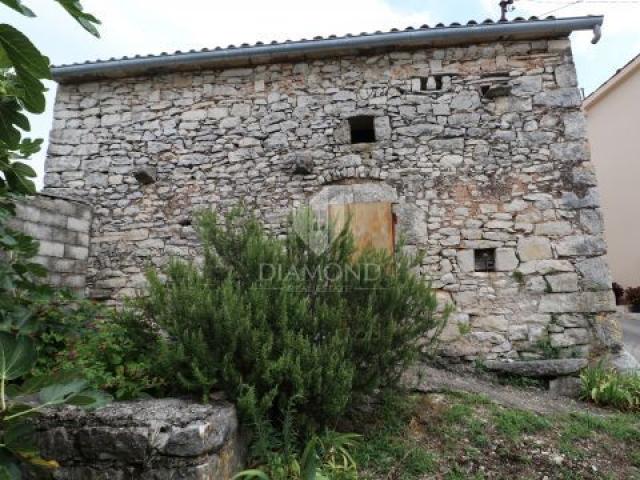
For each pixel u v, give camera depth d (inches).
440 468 104.0
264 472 93.2
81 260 202.8
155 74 218.5
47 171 215.6
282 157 203.9
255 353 100.4
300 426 105.1
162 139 213.0
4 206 79.4
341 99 204.2
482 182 190.4
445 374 168.1
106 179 213.2
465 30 189.9
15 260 92.2
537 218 184.9
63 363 102.0
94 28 47.0
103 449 83.7
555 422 127.1
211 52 202.1
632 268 404.2
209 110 212.7
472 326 180.5
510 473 103.1
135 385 101.4
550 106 191.8
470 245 186.5
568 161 187.0
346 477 95.4
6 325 80.4
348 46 199.3
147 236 206.1
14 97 57.7
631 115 403.5
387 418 122.6
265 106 209.3
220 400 100.0
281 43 200.1
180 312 105.6
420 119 197.9
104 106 219.0
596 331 175.2
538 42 196.7
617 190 419.2
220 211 203.0
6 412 58.4
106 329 115.6
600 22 183.5
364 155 198.4
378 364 115.6
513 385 169.6
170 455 81.1
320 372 99.4
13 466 59.8
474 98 196.5
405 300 121.5
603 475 103.0
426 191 192.5
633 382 155.3
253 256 114.3
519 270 182.2
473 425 119.6
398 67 203.2
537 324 178.1
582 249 180.4
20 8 42.8
